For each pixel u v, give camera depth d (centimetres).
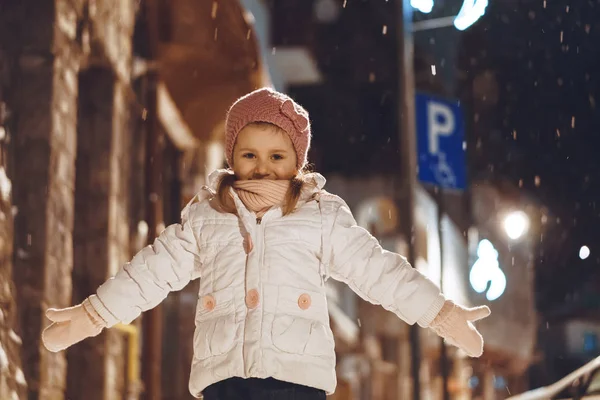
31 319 714
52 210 752
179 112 1232
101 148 947
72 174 809
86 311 357
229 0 1023
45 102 760
